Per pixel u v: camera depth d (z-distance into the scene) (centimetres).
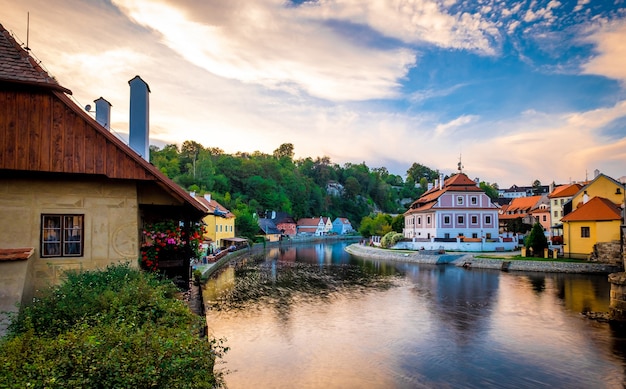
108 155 1145
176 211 1408
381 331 1953
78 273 1114
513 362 1540
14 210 1106
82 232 1165
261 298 2778
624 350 1652
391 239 6475
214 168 12812
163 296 992
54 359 584
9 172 1111
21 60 1088
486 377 1408
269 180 14500
